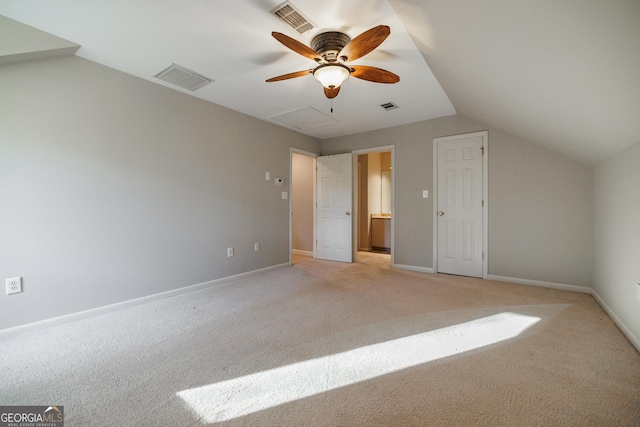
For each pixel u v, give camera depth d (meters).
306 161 5.69
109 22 1.97
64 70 2.33
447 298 2.94
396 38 2.14
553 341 1.99
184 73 2.73
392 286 3.41
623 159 2.18
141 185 2.82
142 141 2.83
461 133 3.88
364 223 6.38
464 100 3.13
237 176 3.79
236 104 3.54
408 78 2.82
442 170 4.04
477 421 1.25
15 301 2.11
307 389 1.49
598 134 2.12
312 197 5.62
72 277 2.38
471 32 1.67
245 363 1.74
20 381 1.55
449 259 4.02
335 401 1.39
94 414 1.31
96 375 1.61
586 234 3.11
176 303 2.84
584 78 1.50
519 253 3.51
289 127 4.56
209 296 3.06
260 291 3.24
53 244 2.28
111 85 2.60
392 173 4.49
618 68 1.26
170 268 3.06
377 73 2.21
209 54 2.40
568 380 1.54
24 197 2.15
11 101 2.09
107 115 2.58
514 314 2.49
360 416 1.29
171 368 1.69
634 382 1.52
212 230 3.48
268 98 3.35
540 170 3.36
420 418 1.27
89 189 2.47
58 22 1.97
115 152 2.63
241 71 2.70
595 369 1.64
